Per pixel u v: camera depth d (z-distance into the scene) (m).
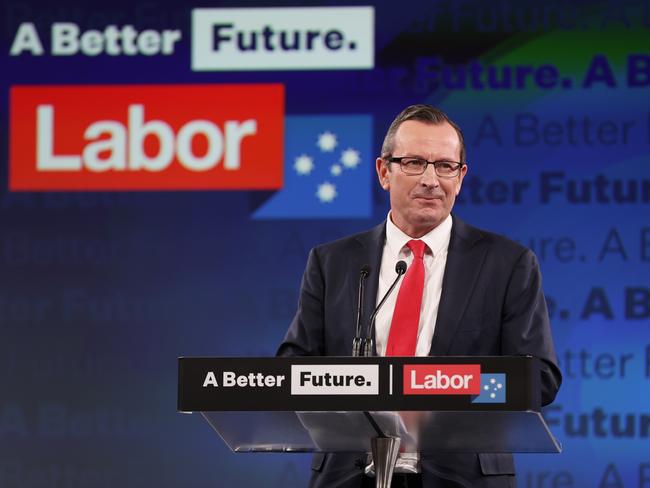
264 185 12.34
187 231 12.38
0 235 12.48
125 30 12.62
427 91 12.25
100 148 12.52
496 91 12.16
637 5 12.10
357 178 12.25
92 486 12.13
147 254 12.40
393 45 12.34
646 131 11.98
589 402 11.71
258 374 5.51
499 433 5.91
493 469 6.63
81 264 12.43
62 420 12.23
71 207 12.48
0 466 12.20
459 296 6.86
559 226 11.95
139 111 12.53
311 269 7.33
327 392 5.45
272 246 12.28
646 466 11.62
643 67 12.05
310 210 12.26
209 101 12.48
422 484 6.59
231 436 6.35
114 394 12.25
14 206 12.52
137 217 12.44
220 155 12.41
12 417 12.25
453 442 6.23
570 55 12.13
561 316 11.83
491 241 7.08
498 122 12.12
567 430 11.70
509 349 6.77
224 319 12.27
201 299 12.31
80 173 12.52
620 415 11.70
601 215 11.93
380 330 6.92
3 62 12.67
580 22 12.14
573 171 12.00
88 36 12.65
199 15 12.56
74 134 12.55
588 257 11.89
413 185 7.04
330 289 7.16
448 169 7.09
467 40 12.26
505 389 5.36
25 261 12.45
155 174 12.45
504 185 12.04
